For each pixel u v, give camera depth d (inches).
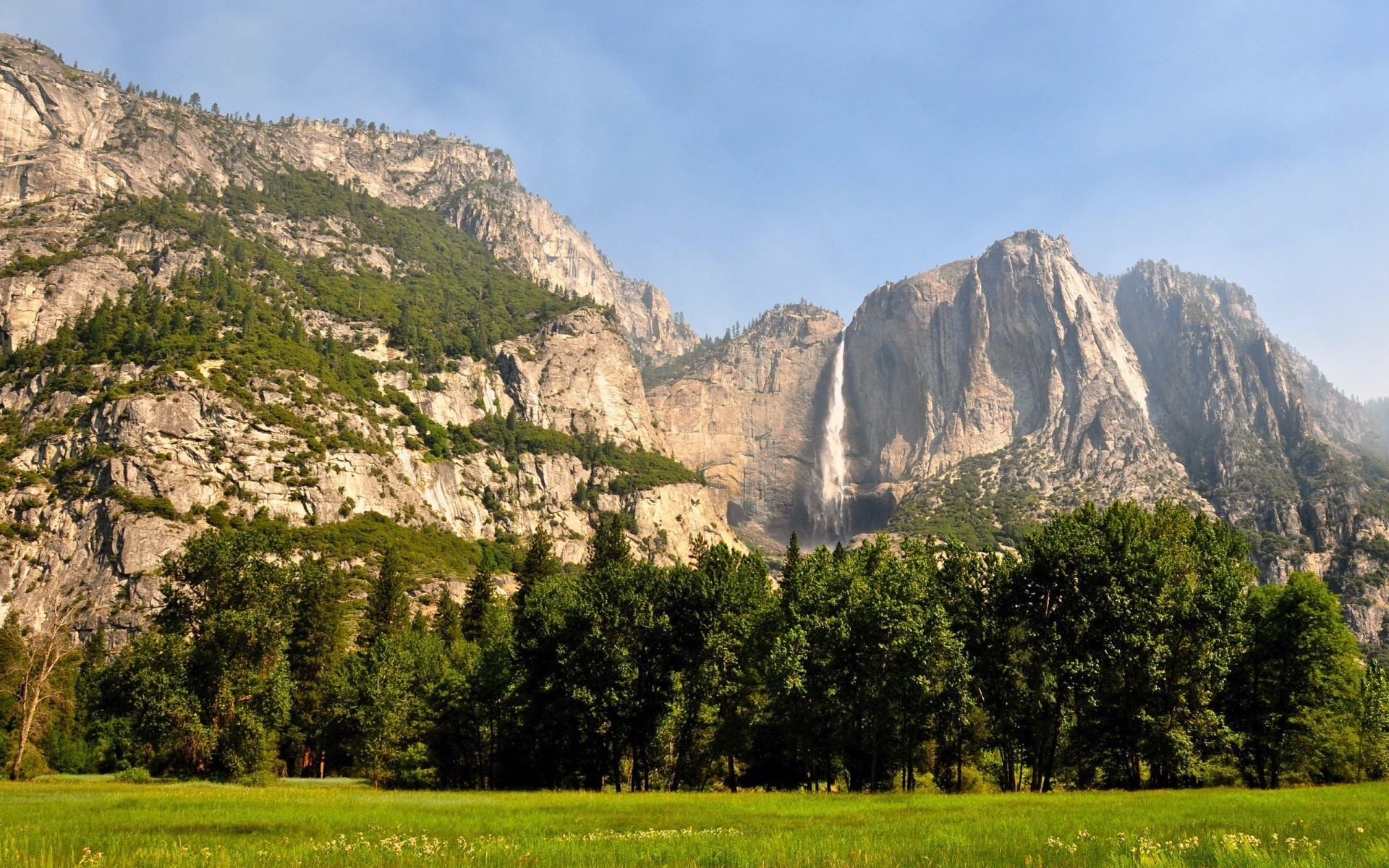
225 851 1040.8
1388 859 909.2
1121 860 927.0
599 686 2672.2
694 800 1982.0
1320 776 2559.1
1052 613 2536.9
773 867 932.6
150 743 2834.6
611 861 968.9
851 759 2679.6
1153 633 2417.6
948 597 2753.4
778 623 2723.9
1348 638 2490.2
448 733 3097.9
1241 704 2571.4
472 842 1164.5
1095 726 2481.5
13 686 3700.8
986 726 2773.1
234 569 2805.1
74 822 1374.3
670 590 2790.4
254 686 2763.3
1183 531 2881.4
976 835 1178.0
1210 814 1418.6
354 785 2928.2
